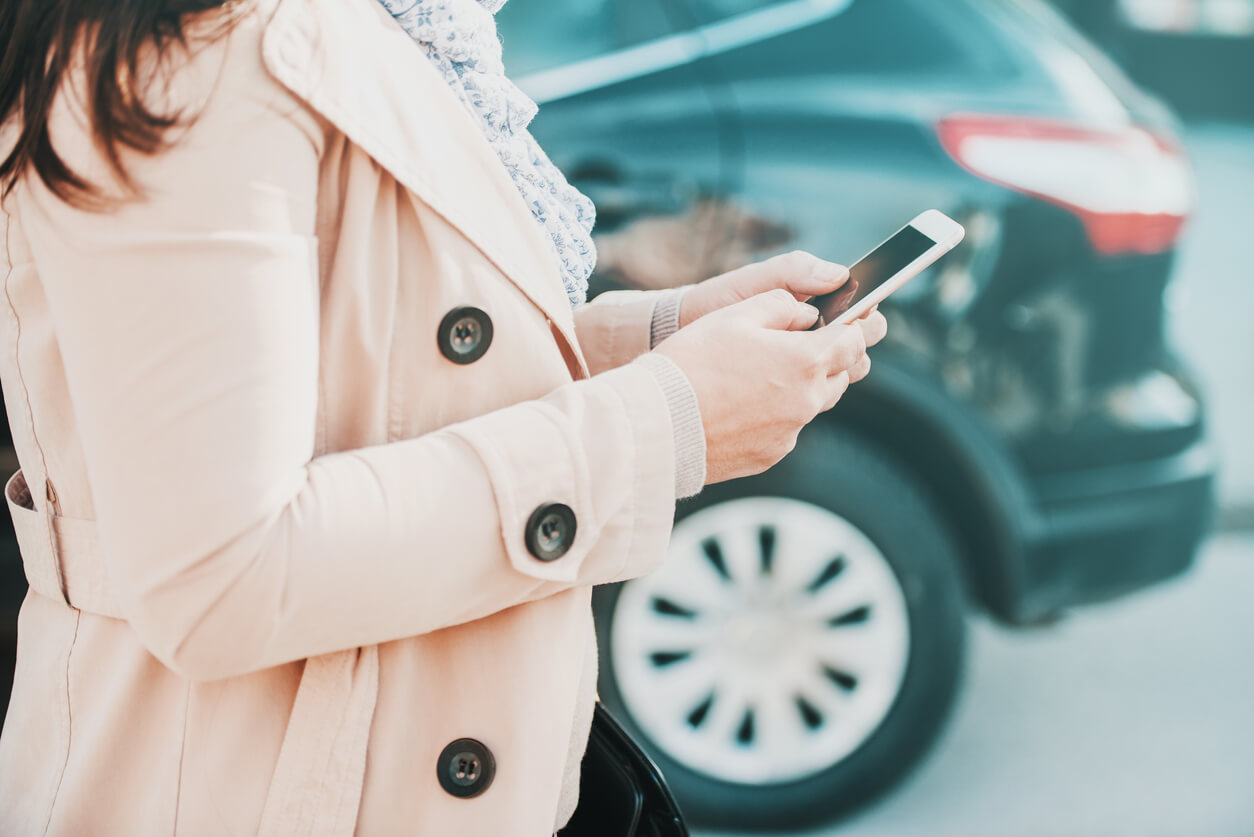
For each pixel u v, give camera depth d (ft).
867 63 8.39
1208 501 8.86
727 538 8.43
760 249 8.18
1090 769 9.51
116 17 2.16
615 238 8.19
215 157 2.15
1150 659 11.30
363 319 2.43
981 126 8.23
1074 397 8.39
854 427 8.49
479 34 2.74
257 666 2.25
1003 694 10.64
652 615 8.49
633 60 8.28
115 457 2.12
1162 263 8.50
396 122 2.42
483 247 2.52
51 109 2.23
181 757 2.52
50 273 2.20
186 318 2.10
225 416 2.11
